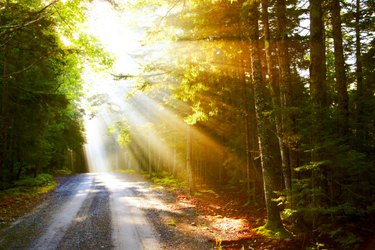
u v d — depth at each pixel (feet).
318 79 28.99
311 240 27.55
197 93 49.83
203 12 41.88
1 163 67.26
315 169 25.54
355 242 25.38
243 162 58.59
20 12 46.52
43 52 55.16
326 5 38.27
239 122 57.77
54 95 66.95
